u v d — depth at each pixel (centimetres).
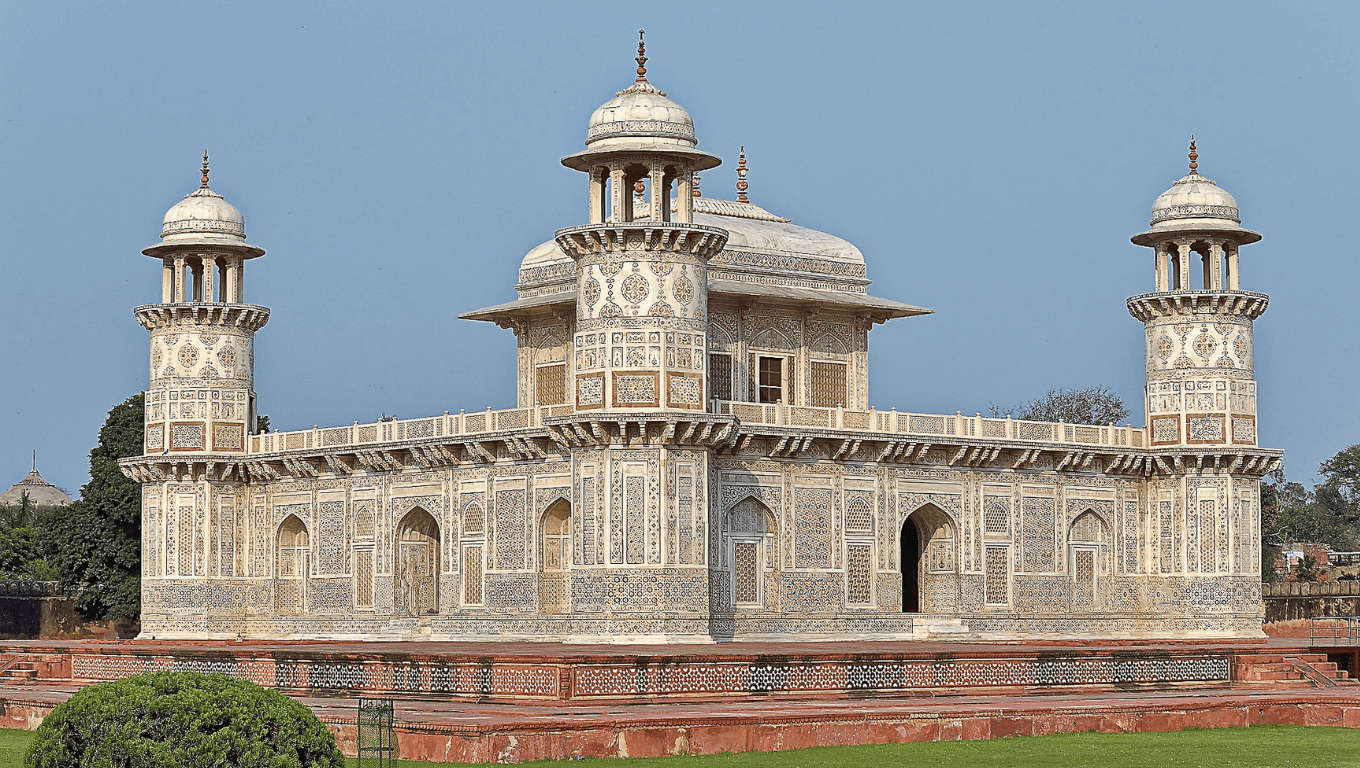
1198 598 5309
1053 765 2748
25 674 4450
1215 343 5325
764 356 5100
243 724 2141
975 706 3325
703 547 4453
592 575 4438
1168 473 5381
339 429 5344
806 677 3631
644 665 3444
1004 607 5175
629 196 4553
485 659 3466
